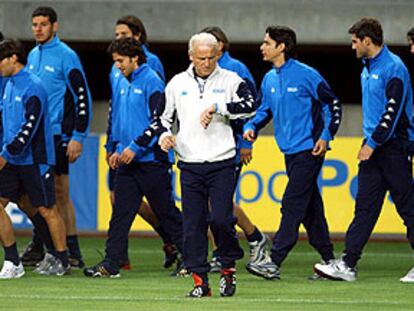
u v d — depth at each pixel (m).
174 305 29.20
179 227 37.34
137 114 36.38
